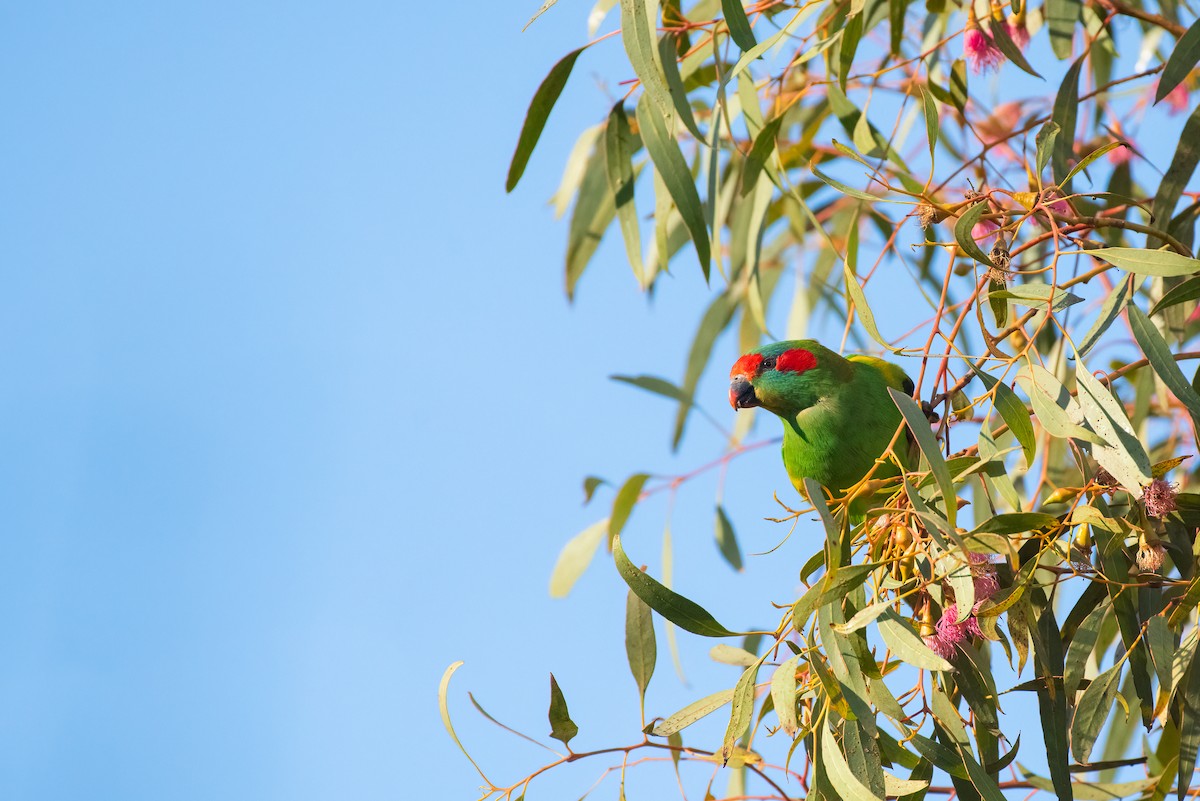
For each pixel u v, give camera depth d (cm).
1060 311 629
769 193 995
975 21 835
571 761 612
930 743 593
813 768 597
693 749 639
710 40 891
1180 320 796
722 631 605
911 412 555
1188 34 733
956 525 587
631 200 923
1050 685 613
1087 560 607
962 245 612
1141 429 948
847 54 838
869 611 550
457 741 610
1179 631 641
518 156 807
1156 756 739
